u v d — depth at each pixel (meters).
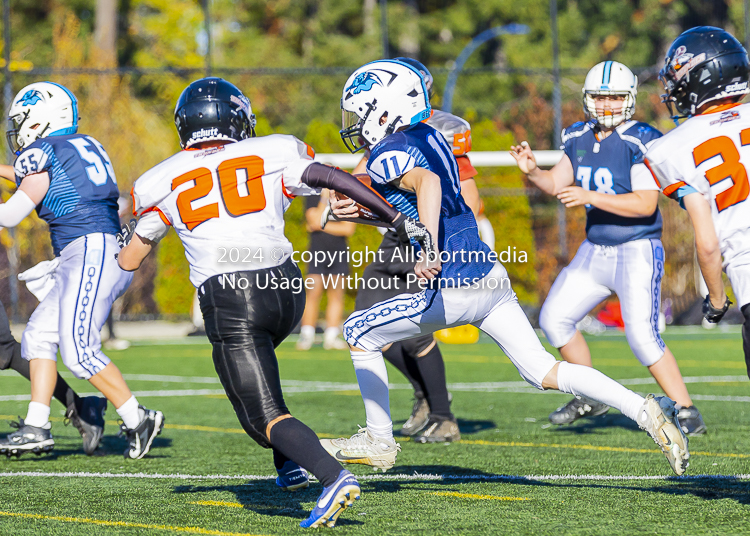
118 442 20.11
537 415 23.56
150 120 65.75
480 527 11.50
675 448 11.89
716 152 12.30
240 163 12.12
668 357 19.23
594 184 18.56
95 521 12.16
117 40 99.94
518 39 109.56
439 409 19.42
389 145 12.52
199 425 22.39
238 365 11.73
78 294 17.08
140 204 12.36
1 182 51.47
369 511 12.54
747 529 11.23
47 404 17.66
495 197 57.91
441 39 117.12
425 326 13.32
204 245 12.05
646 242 18.73
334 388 29.77
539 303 59.00
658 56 113.88
